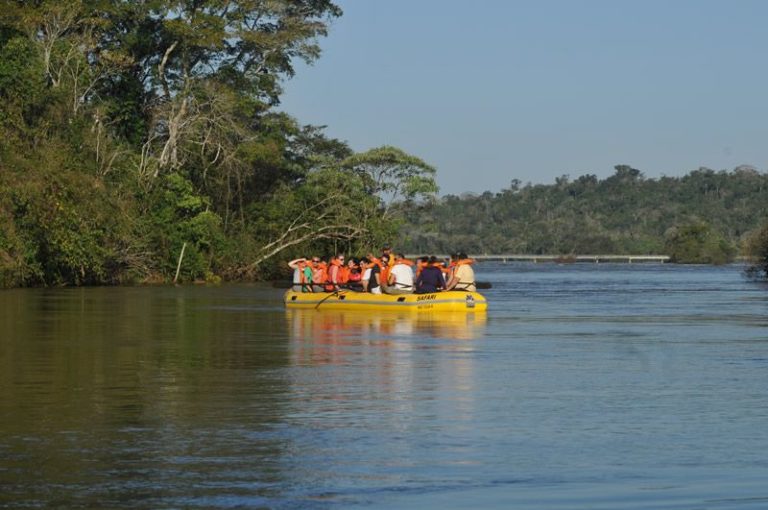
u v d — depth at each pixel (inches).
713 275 5039.4
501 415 690.2
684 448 590.9
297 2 3900.1
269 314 1737.2
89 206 2896.2
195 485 507.8
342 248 3951.8
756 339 1254.3
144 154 3528.5
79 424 655.8
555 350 1108.5
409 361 993.5
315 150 4495.6
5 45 2938.0
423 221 4116.6
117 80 3636.8
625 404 738.2
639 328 1435.8
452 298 1793.8
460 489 502.9
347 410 708.0
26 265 2778.1
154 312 1779.0
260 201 4013.3
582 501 482.3
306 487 505.7
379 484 510.9
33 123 2947.8
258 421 667.4
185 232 3489.2
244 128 3747.5
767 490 500.4
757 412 705.6
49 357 1027.9
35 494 491.8
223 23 3631.9
